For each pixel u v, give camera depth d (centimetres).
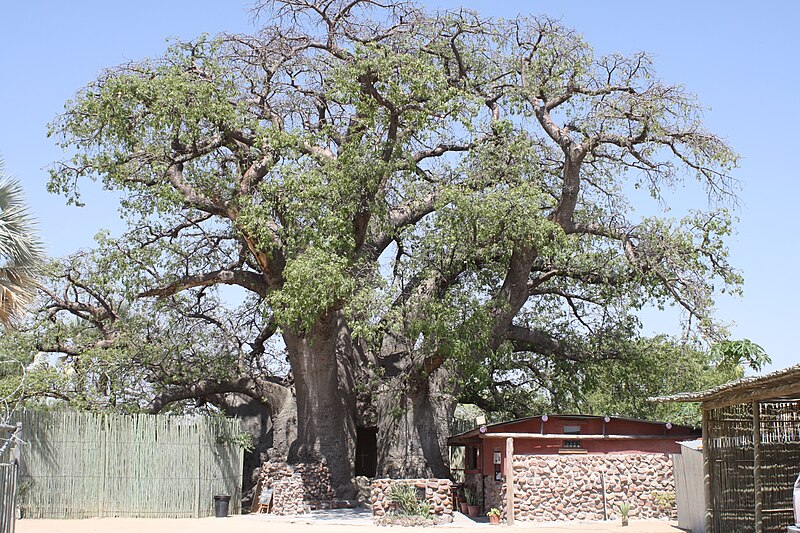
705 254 2731
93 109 2500
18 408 2419
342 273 2466
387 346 3175
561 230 2491
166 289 2900
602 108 2627
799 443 1702
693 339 2692
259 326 3372
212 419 2747
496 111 2975
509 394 3609
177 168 2786
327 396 2905
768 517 1622
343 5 2836
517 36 2820
